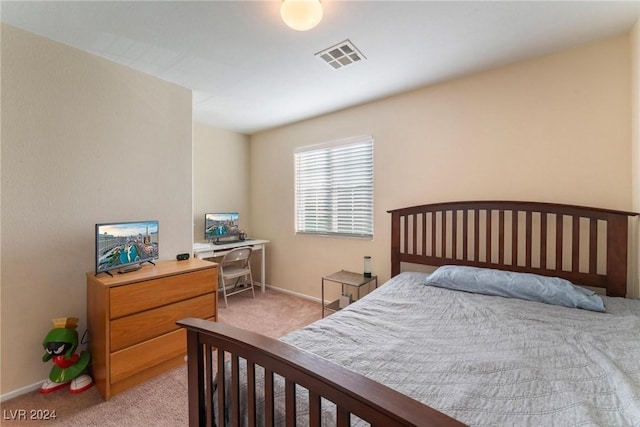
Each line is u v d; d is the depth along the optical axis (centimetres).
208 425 104
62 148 187
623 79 177
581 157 191
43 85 178
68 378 174
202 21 163
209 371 103
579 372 104
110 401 167
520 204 206
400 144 271
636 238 174
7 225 168
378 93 267
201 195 362
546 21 164
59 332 171
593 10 154
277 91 262
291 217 369
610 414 83
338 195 325
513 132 214
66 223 190
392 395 62
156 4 148
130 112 220
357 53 198
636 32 165
